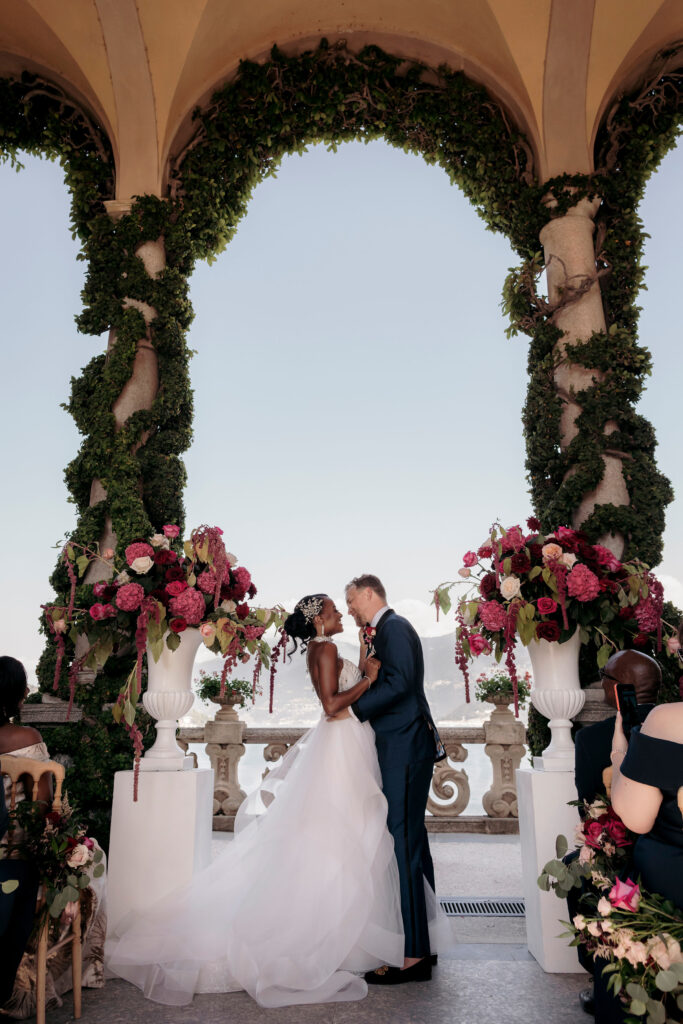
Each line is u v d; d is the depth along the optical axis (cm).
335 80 723
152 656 380
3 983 266
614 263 642
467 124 704
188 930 334
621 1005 231
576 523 585
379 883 330
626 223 651
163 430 624
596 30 648
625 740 266
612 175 672
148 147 673
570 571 376
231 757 762
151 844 368
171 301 641
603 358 599
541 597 380
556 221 648
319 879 325
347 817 336
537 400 612
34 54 690
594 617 380
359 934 317
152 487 602
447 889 511
